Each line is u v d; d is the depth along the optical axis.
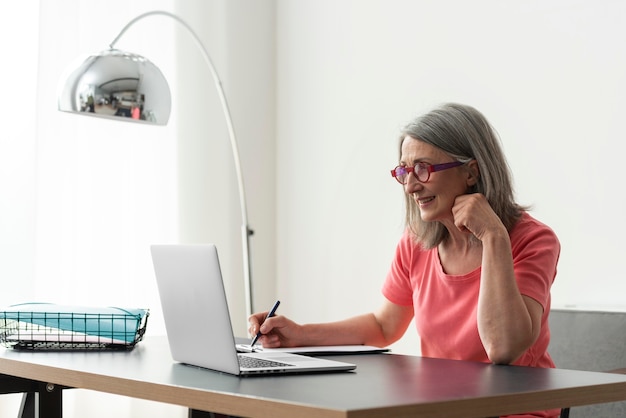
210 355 1.73
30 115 3.43
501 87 3.31
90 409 3.60
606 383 1.58
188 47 3.99
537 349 2.15
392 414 1.28
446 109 2.20
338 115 3.99
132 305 3.73
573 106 3.07
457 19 3.48
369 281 3.83
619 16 2.93
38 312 2.23
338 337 2.33
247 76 4.21
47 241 3.51
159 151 3.85
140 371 1.75
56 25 3.52
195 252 1.70
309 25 4.15
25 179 3.42
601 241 2.97
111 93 2.68
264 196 4.27
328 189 4.04
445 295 2.26
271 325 2.20
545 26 3.17
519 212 2.19
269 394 1.41
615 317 2.59
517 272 2.05
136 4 3.80
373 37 3.84
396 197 3.70
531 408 1.46
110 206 3.69
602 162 2.97
